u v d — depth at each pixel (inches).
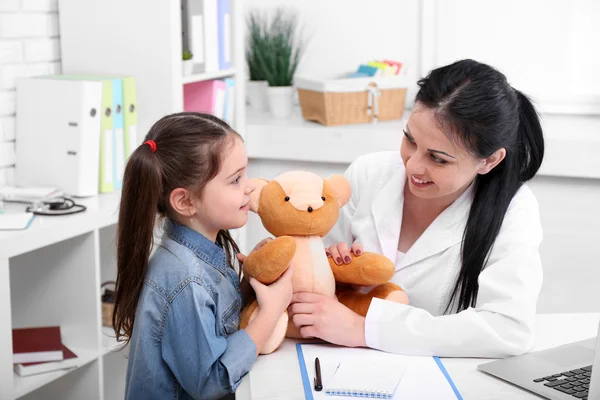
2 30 82.7
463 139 49.0
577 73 110.4
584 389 43.6
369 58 118.8
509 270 51.1
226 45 102.0
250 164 112.5
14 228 67.7
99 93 80.9
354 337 49.4
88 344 78.6
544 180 100.3
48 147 82.0
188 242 47.9
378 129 103.7
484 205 54.3
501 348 48.6
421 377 45.3
